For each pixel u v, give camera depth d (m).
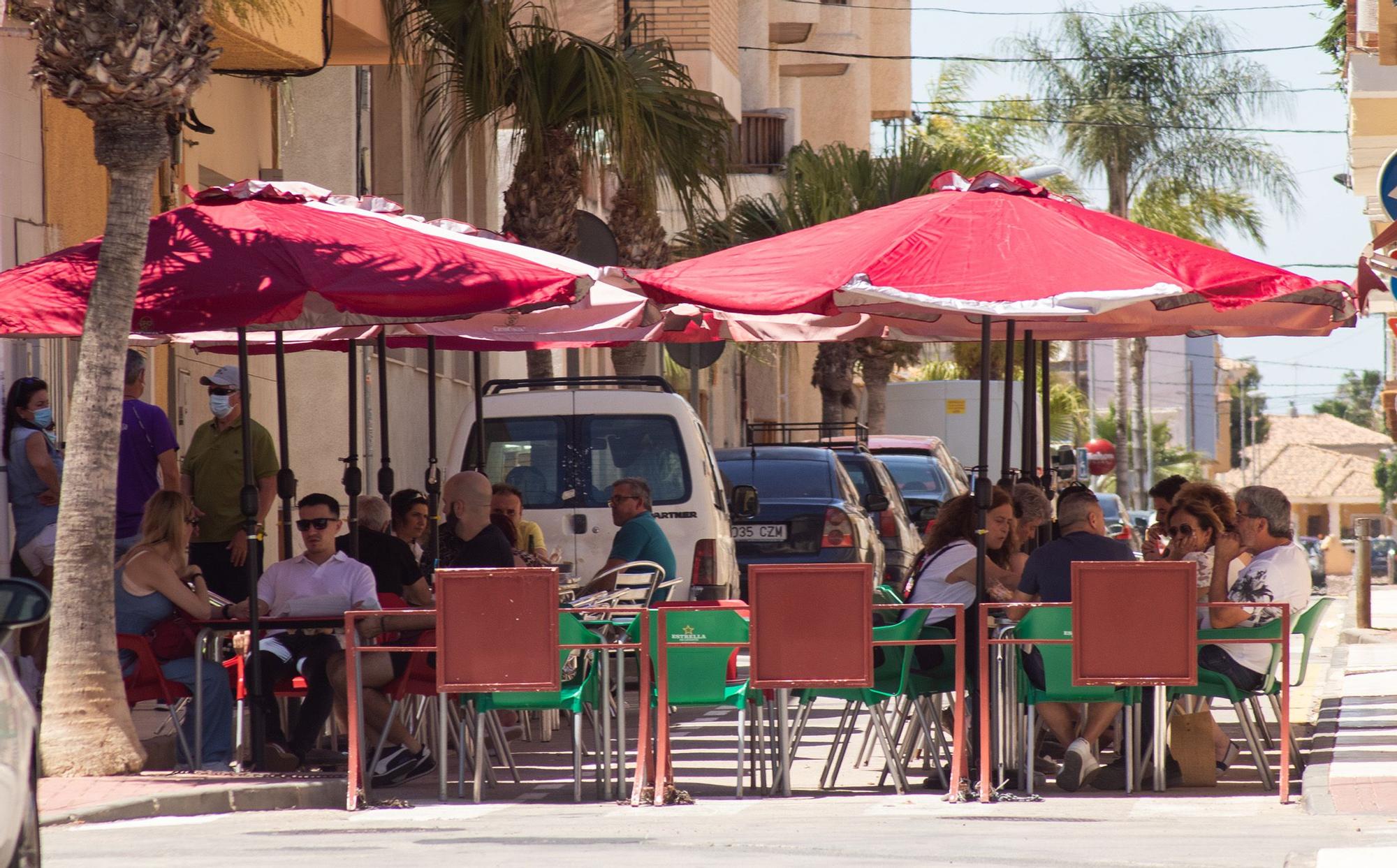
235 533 34.38
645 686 25.36
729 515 43.25
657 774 25.30
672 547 38.69
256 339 36.00
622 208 58.88
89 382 25.69
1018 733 26.95
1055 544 26.91
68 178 36.84
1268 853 18.78
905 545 54.44
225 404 34.22
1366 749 29.56
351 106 55.56
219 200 27.27
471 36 47.47
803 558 46.97
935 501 61.50
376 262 25.58
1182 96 142.62
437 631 24.55
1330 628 64.50
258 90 51.06
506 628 24.45
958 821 22.73
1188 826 21.86
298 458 55.19
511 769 27.94
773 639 24.44
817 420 131.50
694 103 50.41
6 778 13.79
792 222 86.75
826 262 25.56
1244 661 26.56
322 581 28.20
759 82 110.06
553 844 20.55
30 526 32.09
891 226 26.06
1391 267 30.31
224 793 24.62
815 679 24.39
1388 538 162.88
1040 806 24.55
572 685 26.20
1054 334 35.06
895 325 35.38
